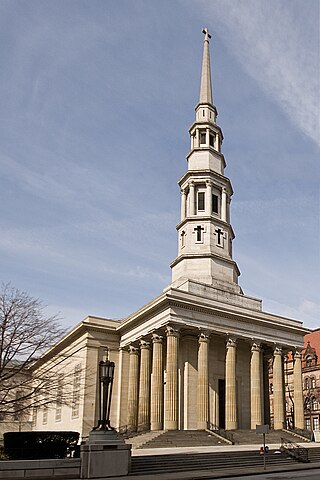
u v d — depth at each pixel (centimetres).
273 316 6250
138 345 6219
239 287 6481
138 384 6128
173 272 6694
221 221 6794
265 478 2944
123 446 3212
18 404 4319
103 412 3309
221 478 3059
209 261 6419
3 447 3972
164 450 4222
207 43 8112
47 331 4941
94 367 6241
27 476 2855
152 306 5628
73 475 2991
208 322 5625
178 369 5631
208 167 7050
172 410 5106
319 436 5731
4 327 4072
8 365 4600
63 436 3562
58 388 4875
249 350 6412
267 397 6794
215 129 7438
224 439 4925
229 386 5569
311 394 9894
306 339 10825
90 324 6356
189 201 6894
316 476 3052
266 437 5272
